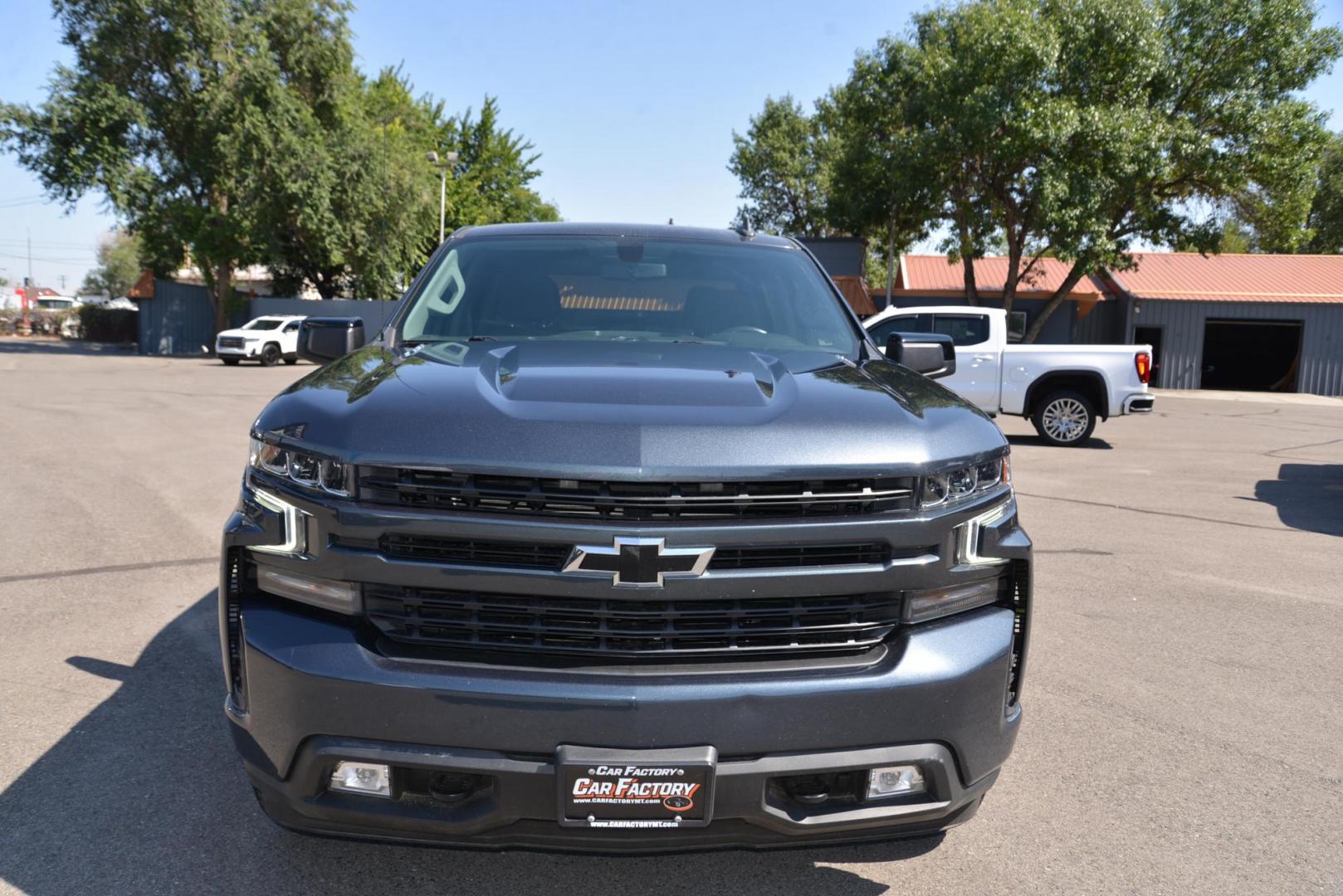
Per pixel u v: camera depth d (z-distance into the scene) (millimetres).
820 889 2662
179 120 34156
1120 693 4168
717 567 2119
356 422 2230
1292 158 25797
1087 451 13148
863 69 30641
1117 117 24406
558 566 2096
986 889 2682
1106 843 2938
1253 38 25578
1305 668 4512
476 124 52500
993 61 24828
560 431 2148
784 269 3719
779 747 2111
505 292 3418
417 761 2080
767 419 2262
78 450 10336
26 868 2652
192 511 7266
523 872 2713
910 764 2195
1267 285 34094
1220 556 6777
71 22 33562
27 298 101938
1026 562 2420
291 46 35125
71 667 4145
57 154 32594
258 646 2184
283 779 2199
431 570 2105
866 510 2195
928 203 28344
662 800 2076
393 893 2580
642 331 3273
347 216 34938
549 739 2061
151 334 36844
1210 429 17688
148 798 3057
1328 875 2777
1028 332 31016
